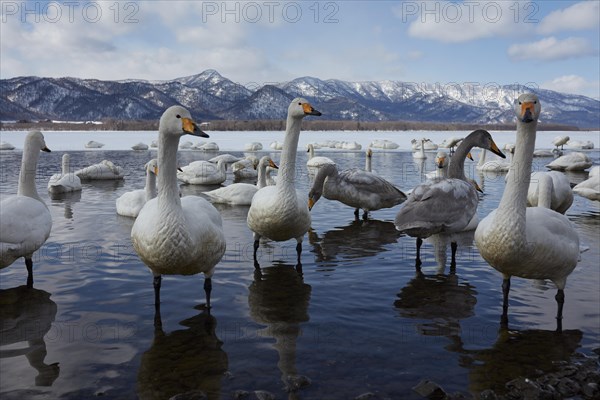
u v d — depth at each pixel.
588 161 23.92
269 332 5.23
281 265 7.82
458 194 7.61
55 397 3.91
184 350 4.77
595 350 4.84
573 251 5.45
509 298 6.32
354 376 4.29
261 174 14.30
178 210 5.38
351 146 42.88
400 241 9.53
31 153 7.26
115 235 9.70
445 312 5.84
